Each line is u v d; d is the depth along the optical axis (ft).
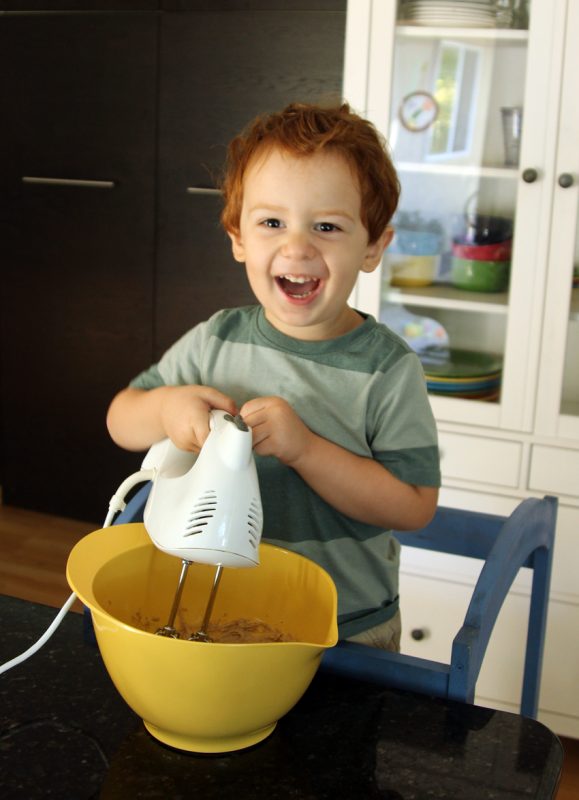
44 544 9.32
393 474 3.26
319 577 2.82
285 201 3.01
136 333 9.01
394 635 3.60
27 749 2.44
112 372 9.22
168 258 8.69
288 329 3.46
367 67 6.97
